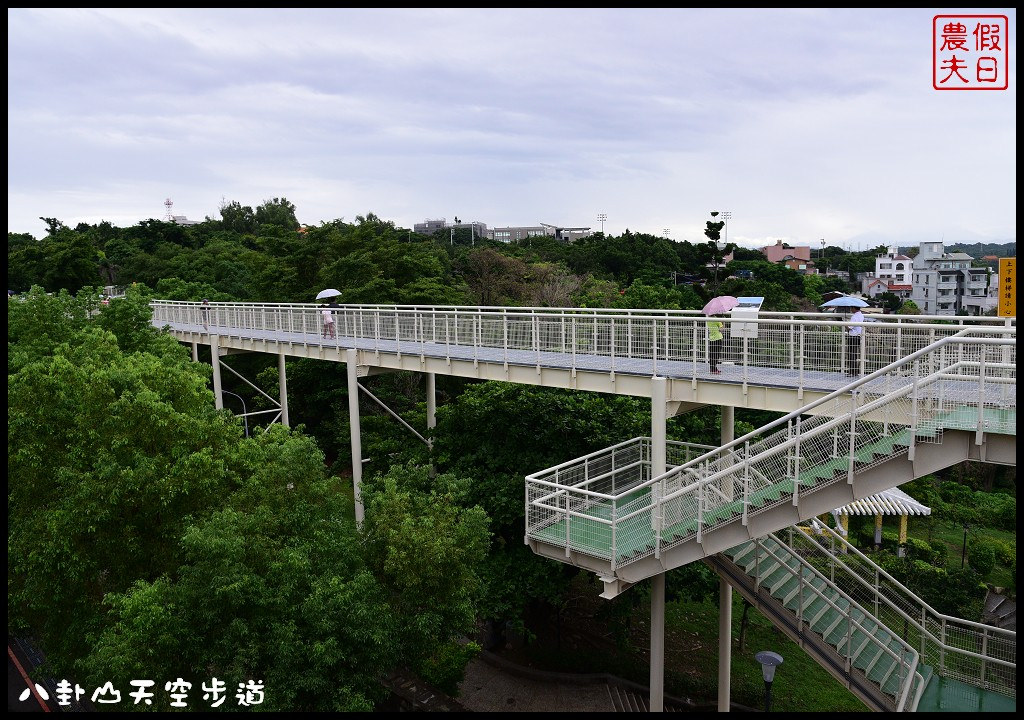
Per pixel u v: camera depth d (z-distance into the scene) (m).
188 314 32.53
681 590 16.39
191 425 12.23
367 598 10.44
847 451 9.95
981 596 20.62
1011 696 10.71
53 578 10.62
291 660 9.20
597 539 12.82
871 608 12.95
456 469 16.73
